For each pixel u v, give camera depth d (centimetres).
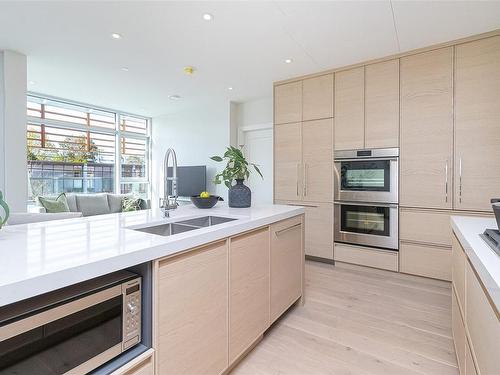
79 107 558
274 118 396
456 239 156
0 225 114
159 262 108
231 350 150
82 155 568
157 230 163
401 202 301
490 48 256
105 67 359
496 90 254
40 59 334
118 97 499
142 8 231
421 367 161
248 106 523
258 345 182
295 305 238
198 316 127
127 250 96
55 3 225
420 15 235
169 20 248
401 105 300
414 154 293
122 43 293
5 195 317
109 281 98
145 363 103
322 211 354
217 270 139
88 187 578
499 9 225
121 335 98
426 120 286
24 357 74
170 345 113
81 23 255
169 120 631
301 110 371
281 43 287
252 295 168
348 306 238
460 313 139
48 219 179
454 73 272
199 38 279
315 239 360
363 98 324
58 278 75
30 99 491
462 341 132
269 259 186
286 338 190
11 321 71
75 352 85
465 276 124
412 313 226
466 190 267
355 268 332
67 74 384
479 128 261
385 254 311
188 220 183
